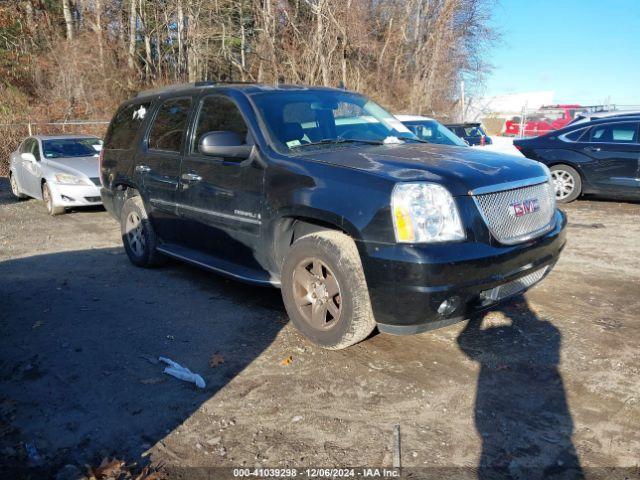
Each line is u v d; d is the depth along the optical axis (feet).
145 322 15.19
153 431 10.09
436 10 96.73
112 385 11.76
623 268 19.38
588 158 32.37
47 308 16.47
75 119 75.77
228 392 11.37
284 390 11.39
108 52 87.45
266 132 14.39
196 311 15.93
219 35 96.12
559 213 14.30
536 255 12.48
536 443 9.50
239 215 14.71
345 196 11.91
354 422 10.22
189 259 17.17
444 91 98.27
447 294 10.98
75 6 102.73
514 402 10.76
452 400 10.87
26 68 85.81
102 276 19.70
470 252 11.18
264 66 89.81
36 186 35.45
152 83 93.91
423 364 12.36
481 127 49.44
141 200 19.65
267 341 13.73
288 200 13.07
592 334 13.78
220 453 9.43
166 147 17.94
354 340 12.28
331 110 16.24
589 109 68.44
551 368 12.06
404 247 11.00
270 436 9.87
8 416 10.64
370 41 91.45
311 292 13.00
